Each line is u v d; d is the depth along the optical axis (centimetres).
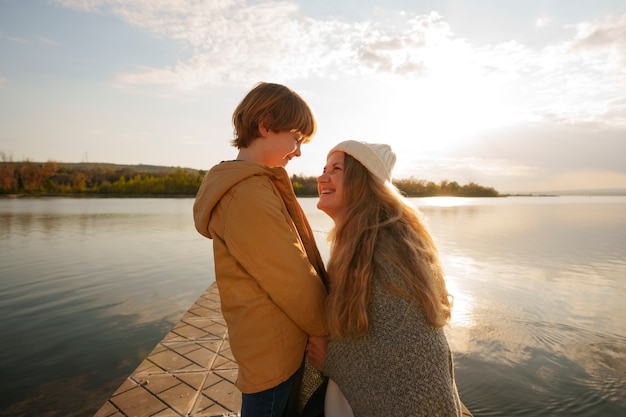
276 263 107
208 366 341
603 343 553
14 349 539
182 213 3294
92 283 930
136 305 755
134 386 303
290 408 124
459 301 768
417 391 93
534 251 1434
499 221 2856
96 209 3781
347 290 105
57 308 733
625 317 669
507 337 579
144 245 1544
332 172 130
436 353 96
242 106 132
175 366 341
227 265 114
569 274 1024
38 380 450
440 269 116
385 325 99
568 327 618
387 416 96
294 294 108
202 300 581
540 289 866
